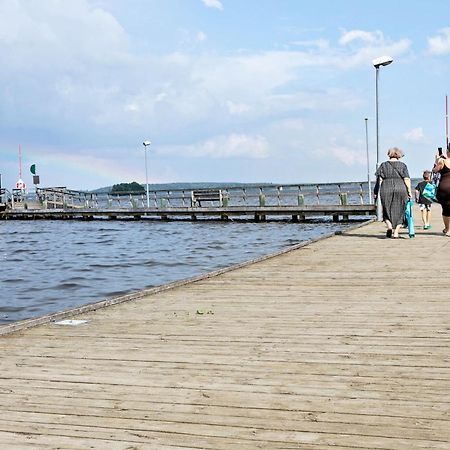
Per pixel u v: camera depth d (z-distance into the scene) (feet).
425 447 9.81
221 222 124.06
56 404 12.26
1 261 64.08
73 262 61.31
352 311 21.18
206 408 11.87
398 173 47.03
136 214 140.15
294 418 11.23
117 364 15.17
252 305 22.98
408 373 13.84
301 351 16.05
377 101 67.15
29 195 180.75
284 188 120.67
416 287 25.67
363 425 10.80
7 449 10.10
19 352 16.52
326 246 43.70
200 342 17.31
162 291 27.09
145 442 10.30
